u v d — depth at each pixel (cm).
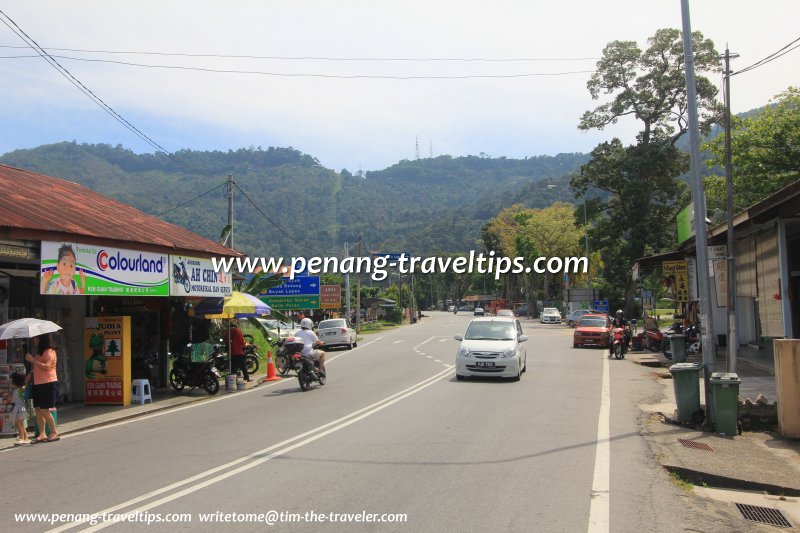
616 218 4916
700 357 2297
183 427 1202
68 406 1533
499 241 9038
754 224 1661
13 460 961
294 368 1738
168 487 741
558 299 9075
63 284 1271
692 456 889
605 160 4828
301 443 975
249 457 888
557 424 1118
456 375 1817
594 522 607
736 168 3219
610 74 4719
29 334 1100
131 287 1490
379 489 713
